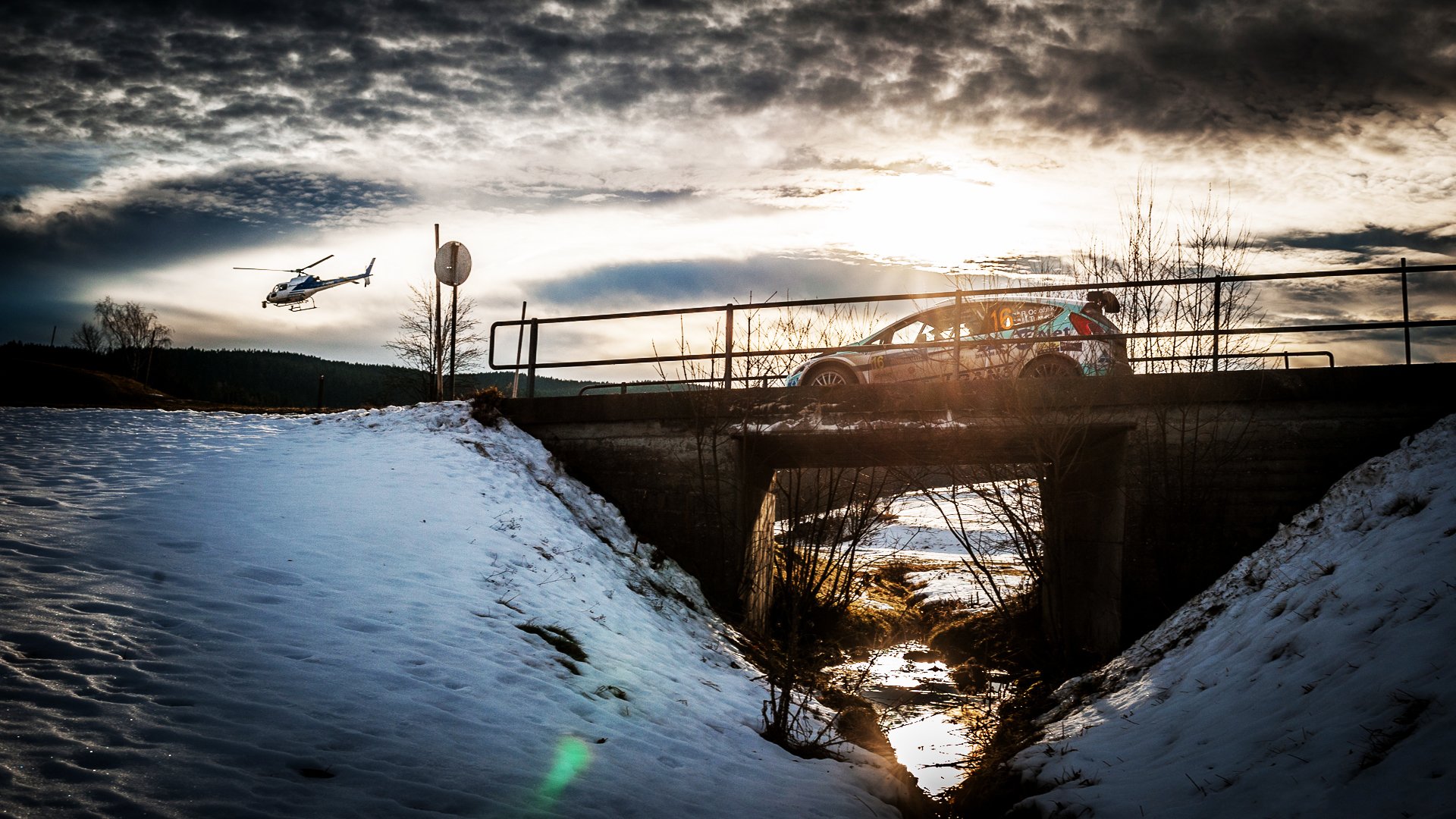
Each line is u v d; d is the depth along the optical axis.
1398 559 7.25
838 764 8.02
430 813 4.59
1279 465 10.82
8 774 3.91
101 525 7.99
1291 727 5.95
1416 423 10.52
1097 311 12.70
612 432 13.65
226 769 4.44
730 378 13.24
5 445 11.19
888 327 13.90
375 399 26.23
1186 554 10.89
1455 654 5.43
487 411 13.98
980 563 14.11
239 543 8.23
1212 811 5.46
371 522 9.76
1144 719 7.80
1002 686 12.59
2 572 6.40
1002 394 11.88
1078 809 6.30
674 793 6.04
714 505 13.07
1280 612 8.02
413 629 7.38
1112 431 11.56
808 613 14.77
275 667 5.89
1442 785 4.39
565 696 7.15
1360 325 10.81
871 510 15.93
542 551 10.53
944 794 8.47
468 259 16.23
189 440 12.55
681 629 10.93
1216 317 11.16
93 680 5.01
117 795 3.95
